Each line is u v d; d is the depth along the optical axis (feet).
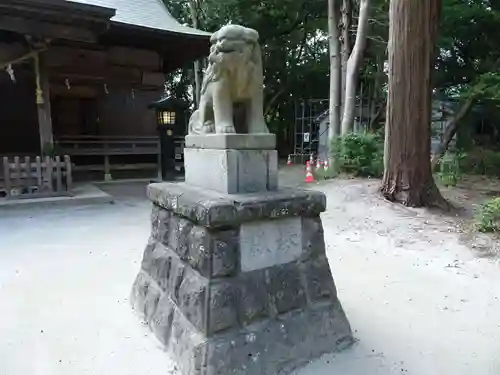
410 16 18.31
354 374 6.21
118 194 25.00
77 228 16.16
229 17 49.70
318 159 42.37
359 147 27.50
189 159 7.85
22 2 17.94
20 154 29.84
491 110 36.88
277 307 6.39
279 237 6.48
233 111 7.18
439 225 16.25
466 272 10.93
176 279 6.82
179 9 59.77
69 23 20.40
